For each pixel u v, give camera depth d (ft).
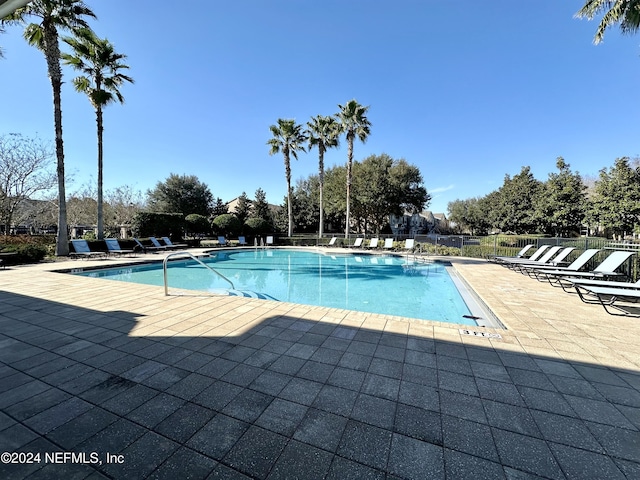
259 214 103.71
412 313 19.62
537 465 4.83
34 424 5.80
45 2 32.73
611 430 5.74
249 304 15.53
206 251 52.75
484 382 7.62
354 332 11.37
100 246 43.04
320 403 6.61
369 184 85.10
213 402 6.63
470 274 28.30
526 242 47.16
